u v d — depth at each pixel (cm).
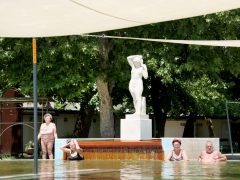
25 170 1405
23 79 3491
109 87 3722
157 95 4359
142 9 1076
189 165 1628
